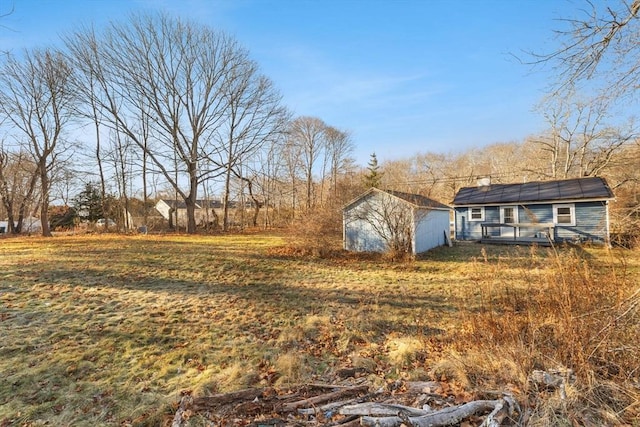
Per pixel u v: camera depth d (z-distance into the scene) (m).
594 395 3.09
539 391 3.23
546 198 15.74
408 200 12.55
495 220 17.34
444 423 2.72
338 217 14.37
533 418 2.82
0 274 8.38
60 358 4.29
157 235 21.09
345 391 3.53
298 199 35.81
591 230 14.75
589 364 3.38
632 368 3.33
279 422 2.99
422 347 4.73
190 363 4.31
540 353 3.77
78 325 5.36
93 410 3.30
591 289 4.27
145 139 24.00
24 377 3.83
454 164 45.94
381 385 3.71
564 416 2.83
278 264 10.92
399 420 2.75
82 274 8.66
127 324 5.46
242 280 8.68
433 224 14.84
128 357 4.41
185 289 7.69
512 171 33.44
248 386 3.77
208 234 22.69
